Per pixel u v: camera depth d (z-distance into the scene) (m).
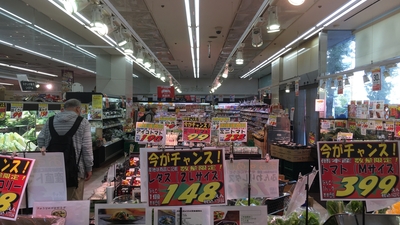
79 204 1.42
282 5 5.36
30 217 1.38
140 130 3.79
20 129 4.62
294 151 5.55
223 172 1.43
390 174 1.43
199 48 9.66
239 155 4.06
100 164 7.35
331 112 7.73
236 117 16.53
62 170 1.45
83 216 1.42
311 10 5.85
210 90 20.48
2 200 1.30
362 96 6.87
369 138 5.11
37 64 9.99
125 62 10.71
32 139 4.57
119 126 9.91
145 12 5.91
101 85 10.49
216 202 1.41
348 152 1.45
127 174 3.67
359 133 5.58
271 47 9.36
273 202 2.21
